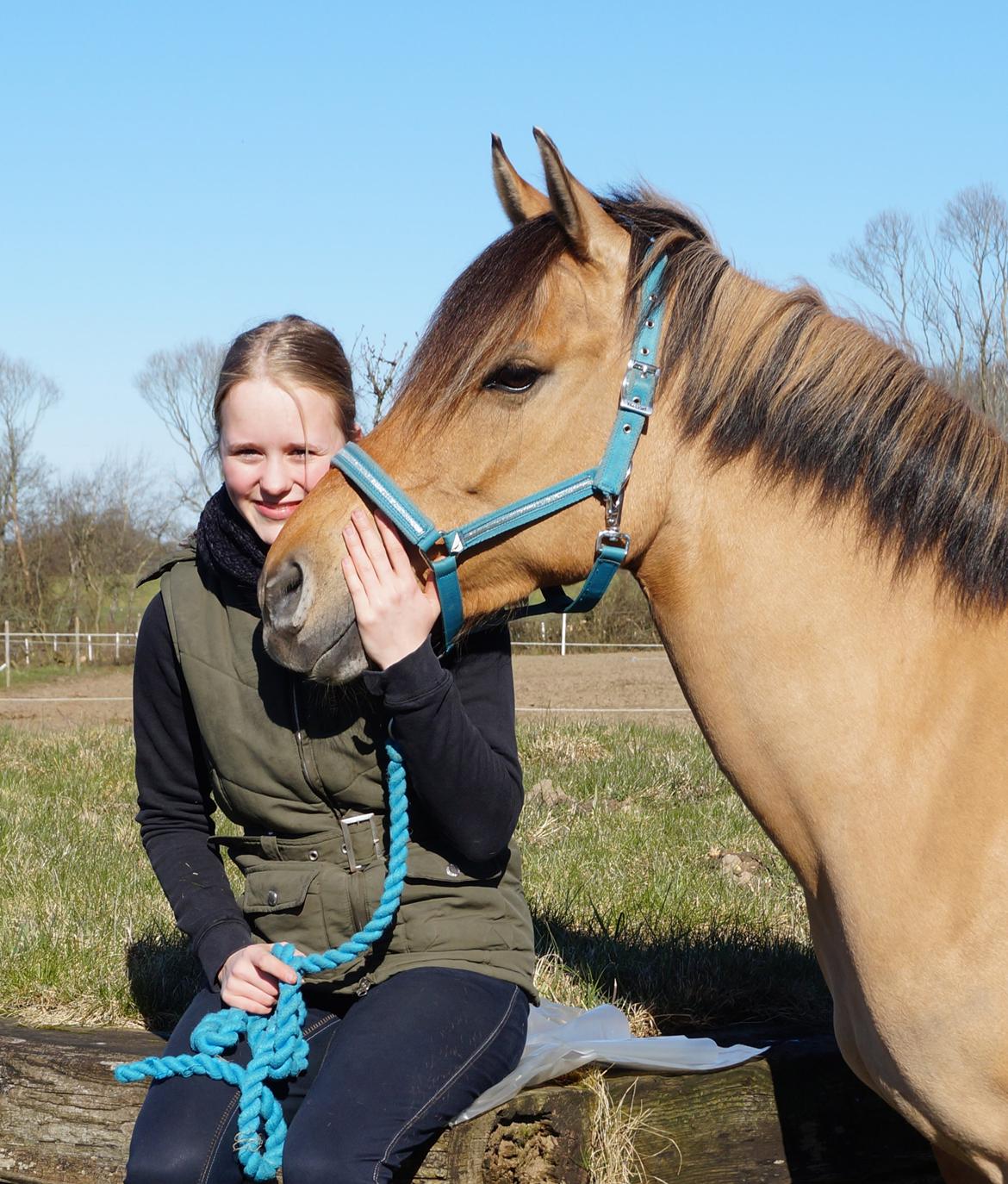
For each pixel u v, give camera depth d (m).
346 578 1.76
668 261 1.73
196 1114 1.81
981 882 1.60
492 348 1.69
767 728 1.75
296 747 2.02
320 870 2.03
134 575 24.34
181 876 2.15
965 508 1.72
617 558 1.76
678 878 3.76
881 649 1.71
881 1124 2.30
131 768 6.23
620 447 1.71
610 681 13.57
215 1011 1.97
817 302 1.83
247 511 2.02
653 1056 2.23
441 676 1.80
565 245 1.72
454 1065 1.84
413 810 2.04
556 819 4.79
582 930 3.35
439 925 2.00
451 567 1.76
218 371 2.08
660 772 5.72
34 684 18.59
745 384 1.73
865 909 1.68
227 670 2.06
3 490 23.05
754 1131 2.24
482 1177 2.04
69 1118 2.35
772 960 3.03
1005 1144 1.64
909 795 1.66
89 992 2.96
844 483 1.73
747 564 1.74
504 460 1.72
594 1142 2.13
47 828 4.74
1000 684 1.67
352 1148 1.70
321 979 2.01
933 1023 1.63
